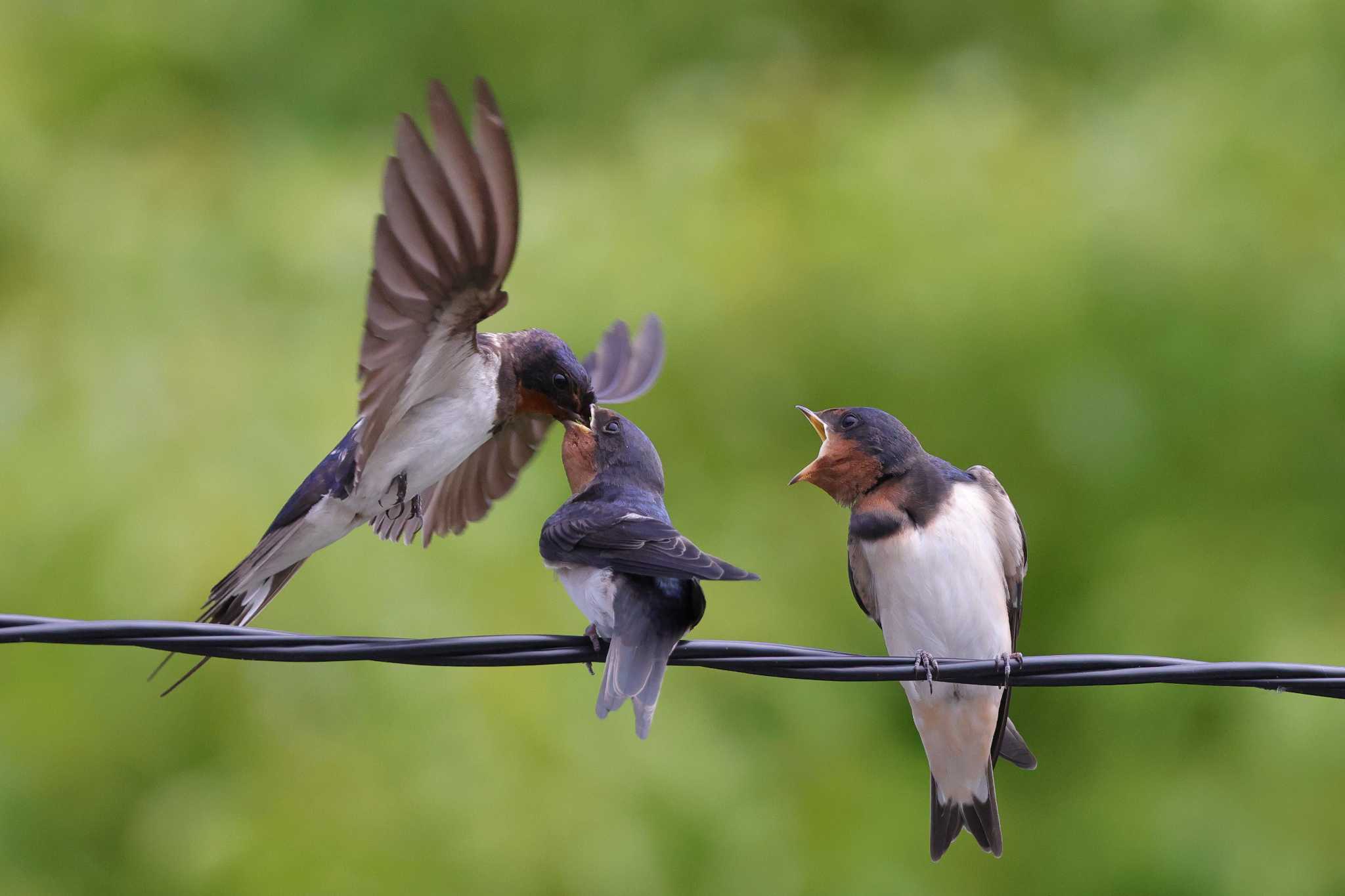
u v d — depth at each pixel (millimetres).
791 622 12977
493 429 8062
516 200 6543
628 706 11758
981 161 14086
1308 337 13523
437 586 11406
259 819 11000
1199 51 15273
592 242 13500
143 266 13188
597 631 7551
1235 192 13781
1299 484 14273
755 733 12781
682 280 13289
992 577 8500
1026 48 17719
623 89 17906
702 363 13320
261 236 13320
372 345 6855
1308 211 13812
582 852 11070
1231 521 14273
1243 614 13688
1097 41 16938
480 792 11008
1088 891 14219
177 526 11367
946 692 8555
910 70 17000
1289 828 13109
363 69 17953
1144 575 13977
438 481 8180
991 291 13430
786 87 15438
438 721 11141
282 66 17703
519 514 11969
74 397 12320
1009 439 13898
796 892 12273
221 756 11305
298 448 11914
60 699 11539
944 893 14250
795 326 13461
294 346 12602
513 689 11336
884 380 13602
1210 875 13359
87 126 15719
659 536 7391
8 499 11773
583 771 11289
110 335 12711
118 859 11500
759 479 13453
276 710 11258
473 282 6867
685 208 13812
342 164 14969
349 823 10953
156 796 11305
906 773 14500
